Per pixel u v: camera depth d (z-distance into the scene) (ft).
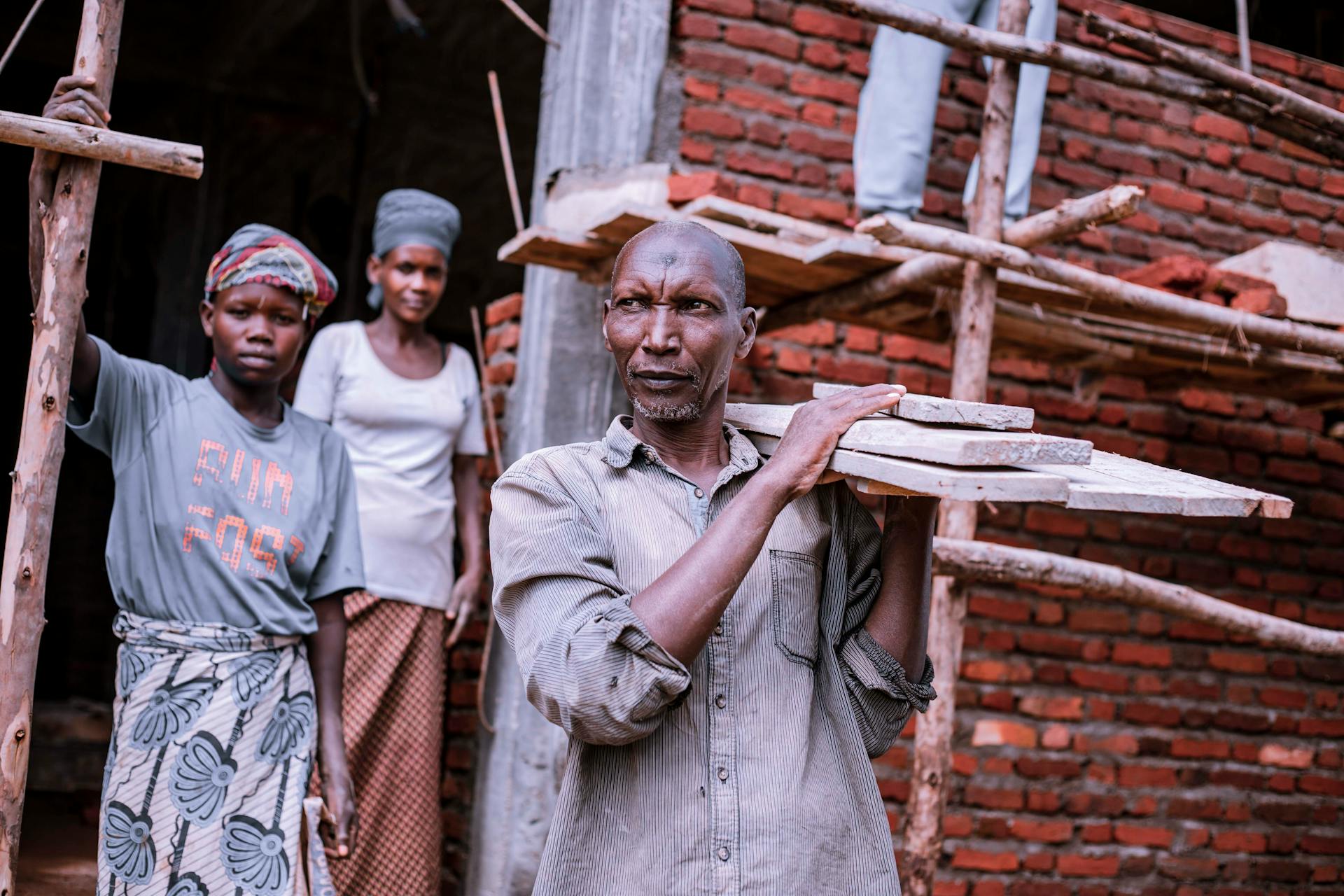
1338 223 16.56
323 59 23.43
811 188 13.93
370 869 11.27
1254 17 19.53
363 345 12.51
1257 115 11.54
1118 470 5.49
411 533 12.07
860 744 5.66
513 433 13.70
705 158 13.57
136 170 25.17
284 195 25.81
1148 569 15.30
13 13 22.17
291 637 8.58
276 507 8.70
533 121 25.40
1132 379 15.55
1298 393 14.33
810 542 5.87
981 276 10.52
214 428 8.71
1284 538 15.94
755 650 5.59
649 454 5.94
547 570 5.49
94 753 17.11
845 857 5.48
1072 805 14.62
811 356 14.12
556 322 13.34
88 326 26.43
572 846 5.43
